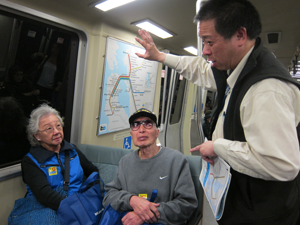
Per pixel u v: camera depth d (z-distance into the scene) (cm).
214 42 88
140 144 161
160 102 379
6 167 187
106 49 237
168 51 345
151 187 155
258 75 80
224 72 110
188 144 479
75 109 239
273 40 238
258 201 85
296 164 72
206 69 142
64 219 148
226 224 95
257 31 85
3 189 186
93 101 241
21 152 197
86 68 232
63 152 199
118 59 256
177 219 141
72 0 189
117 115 272
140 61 295
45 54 201
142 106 317
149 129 162
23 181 195
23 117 194
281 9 168
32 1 172
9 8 159
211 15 84
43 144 188
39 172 175
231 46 85
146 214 135
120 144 292
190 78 152
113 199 153
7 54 172
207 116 326
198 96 209
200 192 174
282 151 71
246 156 78
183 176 157
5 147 185
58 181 182
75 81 233
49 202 164
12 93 182
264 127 73
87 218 152
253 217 85
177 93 423
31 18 177
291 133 72
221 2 83
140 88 305
